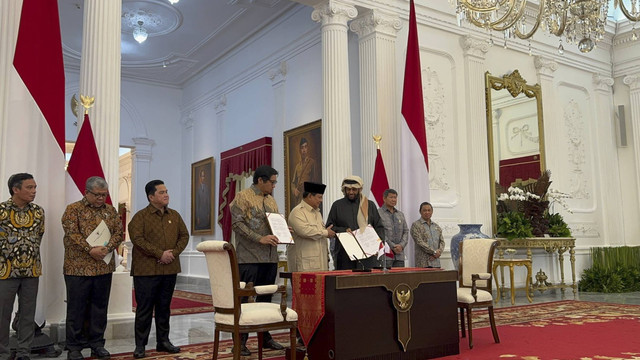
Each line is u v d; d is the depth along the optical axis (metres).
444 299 4.90
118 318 6.09
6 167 5.15
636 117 12.30
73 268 4.88
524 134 10.75
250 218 5.07
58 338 5.65
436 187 9.44
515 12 6.72
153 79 15.18
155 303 5.26
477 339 5.61
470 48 10.07
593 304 8.55
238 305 4.09
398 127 8.91
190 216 14.77
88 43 6.25
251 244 5.09
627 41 12.52
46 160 5.34
